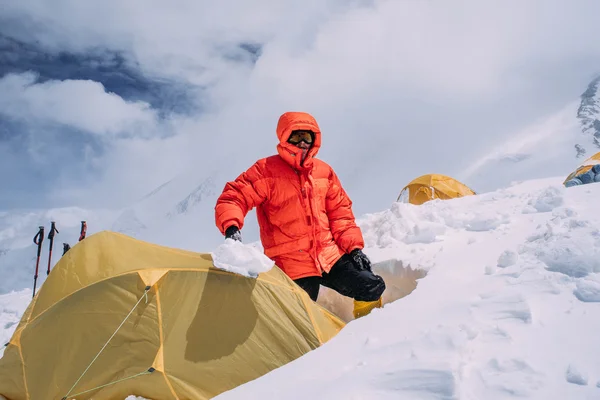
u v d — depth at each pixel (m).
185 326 2.59
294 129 3.60
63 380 2.46
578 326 1.97
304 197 3.68
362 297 3.66
